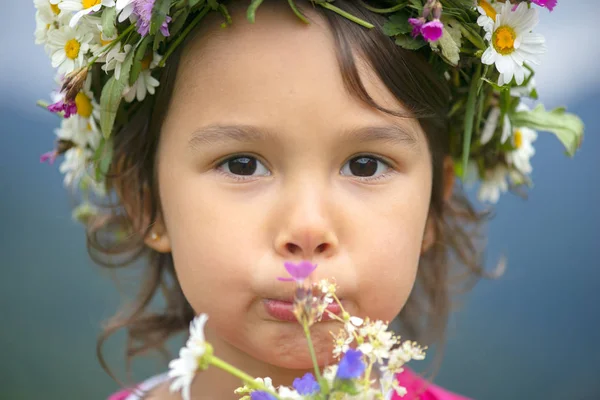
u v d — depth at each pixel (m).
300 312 0.94
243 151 1.23
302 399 0.93
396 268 1.26
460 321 2.81
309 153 1.21
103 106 1.27
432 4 1.20
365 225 1.23
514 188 1.92
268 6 1.25
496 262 2.88
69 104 1.30
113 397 1.74
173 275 1.82
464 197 2.01
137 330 1.91
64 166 1.70
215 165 1.26
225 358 1.40
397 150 1.28
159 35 1.25
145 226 1.50
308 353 1.22
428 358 2.73
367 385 0.95
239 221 1.22
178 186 1.29
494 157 1.64
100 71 1.40
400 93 1.28
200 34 1.27
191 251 1.26
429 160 1.38
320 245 1.19
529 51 1.30
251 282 1.21
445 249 1.89
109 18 1.21
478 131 1.55
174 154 1.30
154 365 2.67
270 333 1.22
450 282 2.08
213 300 1.24
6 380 2.63
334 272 1.20
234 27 1.25
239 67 1.22
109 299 2.78
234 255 1.21
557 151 2.94
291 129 1.20
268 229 1.21
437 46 1.29
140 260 1.91
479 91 1.35
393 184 1.28
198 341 0.90
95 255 1.93
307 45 1.22
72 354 2.70
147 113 1.41
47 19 1.37
